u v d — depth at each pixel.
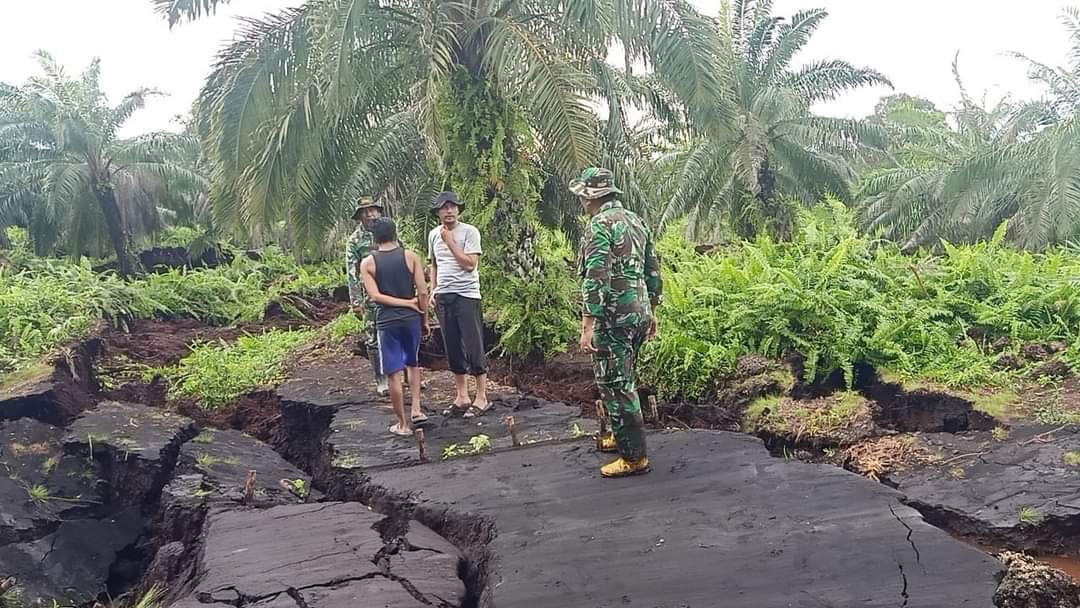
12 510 5.98
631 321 5.09
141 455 6.50
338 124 10.62
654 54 9.29
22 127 22.98
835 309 7.80
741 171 20.56
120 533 6.11
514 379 9.18
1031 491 4.95
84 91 22.98
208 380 9.26
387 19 9.76
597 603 3.81
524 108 9.66
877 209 23.14
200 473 6.27
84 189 23.23
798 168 21.73
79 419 7.32
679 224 14.04
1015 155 18.67
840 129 21.08
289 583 4.18
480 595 4.21
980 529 4.73
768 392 7.33
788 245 10.96
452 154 9.59
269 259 23.19
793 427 6.61
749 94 20.45
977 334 8.22
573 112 8.66
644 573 4.05
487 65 9.64
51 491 6.30
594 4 8.59
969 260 9.18
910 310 8.09
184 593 4.54
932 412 6.79
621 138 10.83
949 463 5.51
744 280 9.07
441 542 4.70
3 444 6.73
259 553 4.57
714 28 9.45
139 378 10.06
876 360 7.62
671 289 8.80
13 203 23.69
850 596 3.72
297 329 14.56
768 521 4.52
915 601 3.66
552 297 9.72
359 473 5.91
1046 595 3.86
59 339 9.64
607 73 10.23
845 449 6.16
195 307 16.12
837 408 6.69
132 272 23.80
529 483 5.39
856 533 4.31
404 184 13.77
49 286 12.12
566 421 6.84
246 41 9.80
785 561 4.07
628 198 11.35
